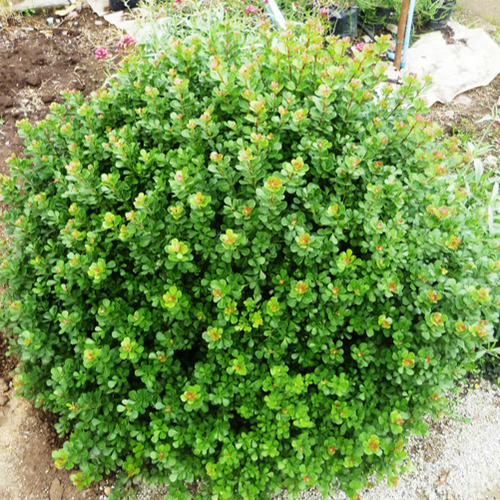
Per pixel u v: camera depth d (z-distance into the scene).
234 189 1.94
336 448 1.94
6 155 3.62
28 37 4.54
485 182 2.87
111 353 1.93
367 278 1.84
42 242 2.28
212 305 2.05
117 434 2.10
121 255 2.08
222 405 2.01
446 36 4.86
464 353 2.04
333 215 1.82
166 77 2.36
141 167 2.05
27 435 2.55
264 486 1.96
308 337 2.06
